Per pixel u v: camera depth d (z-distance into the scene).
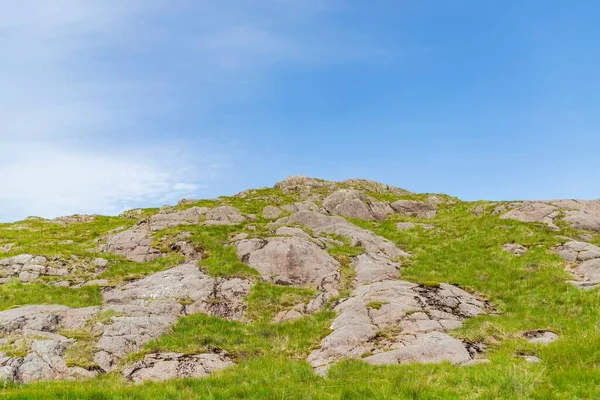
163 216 45.94
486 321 22.20
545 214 43.06
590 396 12.52
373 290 26.55
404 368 16.28
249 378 16.89
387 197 59.75
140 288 28.50
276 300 27.58
